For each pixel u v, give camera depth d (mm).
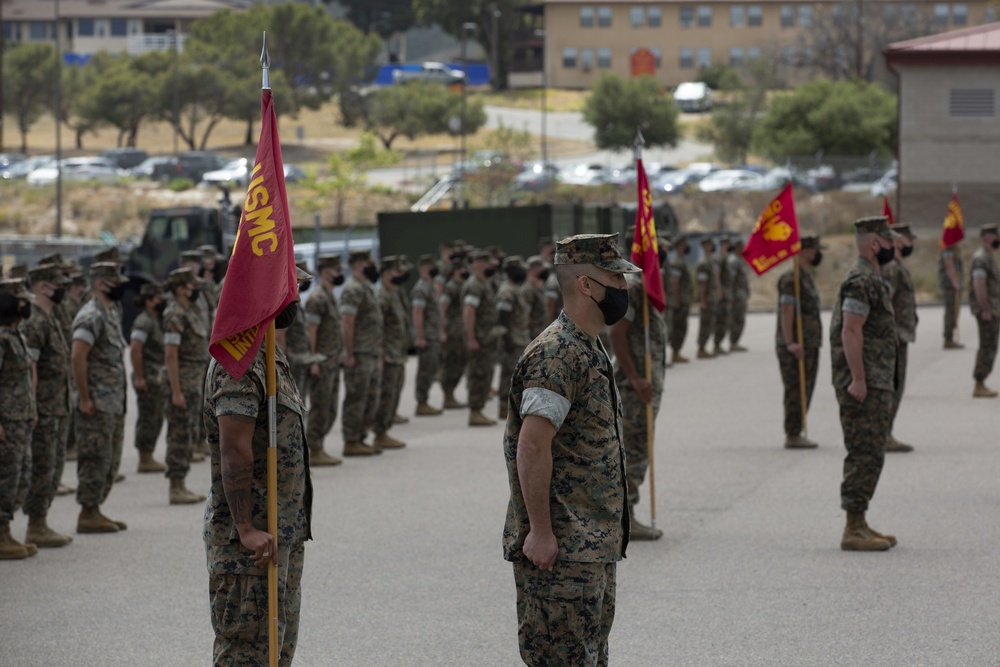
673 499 18328
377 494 19359
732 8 167125
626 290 8828
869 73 144000
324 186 91125
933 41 73875
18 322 15406
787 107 103312
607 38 171000
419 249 42500
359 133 145000
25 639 12219
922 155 73125
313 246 44156
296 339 22312
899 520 16484
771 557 14734
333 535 16500
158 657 11656
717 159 120312
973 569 13938
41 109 150125
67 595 13812
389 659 11414
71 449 23750
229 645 8891
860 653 11211
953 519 16469
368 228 48312
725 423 26016
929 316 53031
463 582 14031
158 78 137750
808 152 100188
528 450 8406
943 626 11922
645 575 14070
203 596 13750
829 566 14242
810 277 22969
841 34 146625
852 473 14812
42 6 197500
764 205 85000
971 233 71812
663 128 126062
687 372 35938
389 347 23984
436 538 16203
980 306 27984
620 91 126438
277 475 9086
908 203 73500
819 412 27500
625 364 15586
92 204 93938
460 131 133750
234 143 146125
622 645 11602
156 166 111312
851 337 14469
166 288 21812
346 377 23141
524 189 91875
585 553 8500
